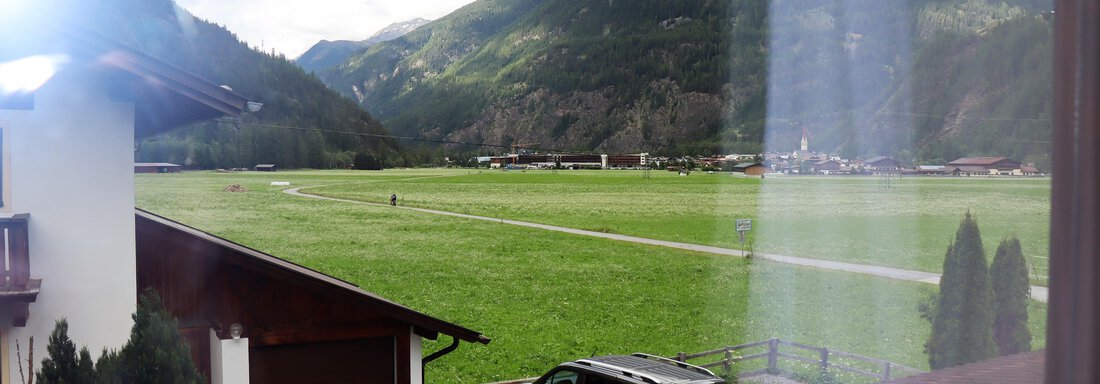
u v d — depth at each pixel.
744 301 28.66
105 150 9.71
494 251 52.97
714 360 22.56
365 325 12.88
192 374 8.08
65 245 9.61
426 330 13.38
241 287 12.12
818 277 20.75
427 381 22.69
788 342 18.41
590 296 37.31
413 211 82.00
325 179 145.00
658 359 12.91
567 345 27.69
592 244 56.06
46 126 9.48
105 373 7.68
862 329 14.10
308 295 12.49
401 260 49.00
